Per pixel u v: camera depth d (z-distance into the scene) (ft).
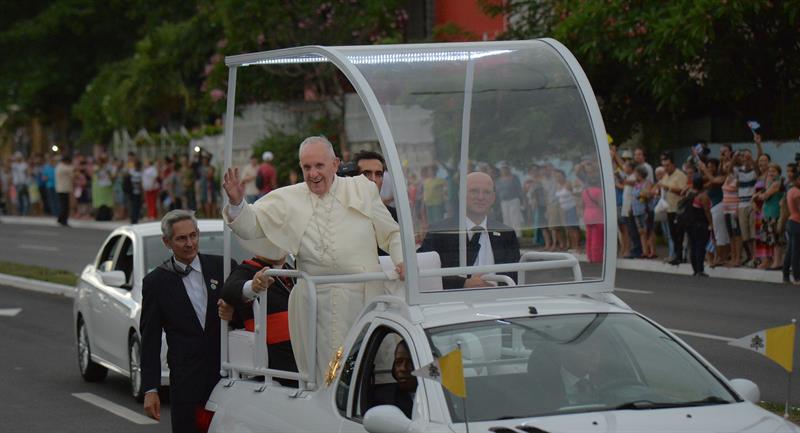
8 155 339.77
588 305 35.42
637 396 31.86
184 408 44.34
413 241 35.63
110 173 229.66
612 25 135.23
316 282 37.91
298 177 185.57
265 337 40.68
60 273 133.18
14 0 302.45
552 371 32.22
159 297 44.68
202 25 238.48
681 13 126.41
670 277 115.44
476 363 32.14
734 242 115.65
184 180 202.90
